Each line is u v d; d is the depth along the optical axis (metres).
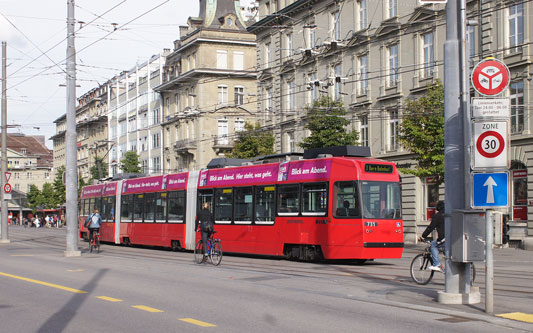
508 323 9.03
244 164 24.39
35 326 9.02
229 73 64.62
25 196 126.00
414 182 36.19
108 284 14.13
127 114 84.25
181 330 8.66
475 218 10.30
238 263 20.50
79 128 107.88
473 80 10.04
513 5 29.42
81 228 39.59
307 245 20.64
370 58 38.91
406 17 36.03
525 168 29.47
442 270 13.71
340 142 35.41
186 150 64.50
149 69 77.06
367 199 19.31
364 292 12.54
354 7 40.09
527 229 28.95
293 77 46.91
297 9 45.53
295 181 21.22
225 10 67.81
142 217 30.92
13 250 28.48
